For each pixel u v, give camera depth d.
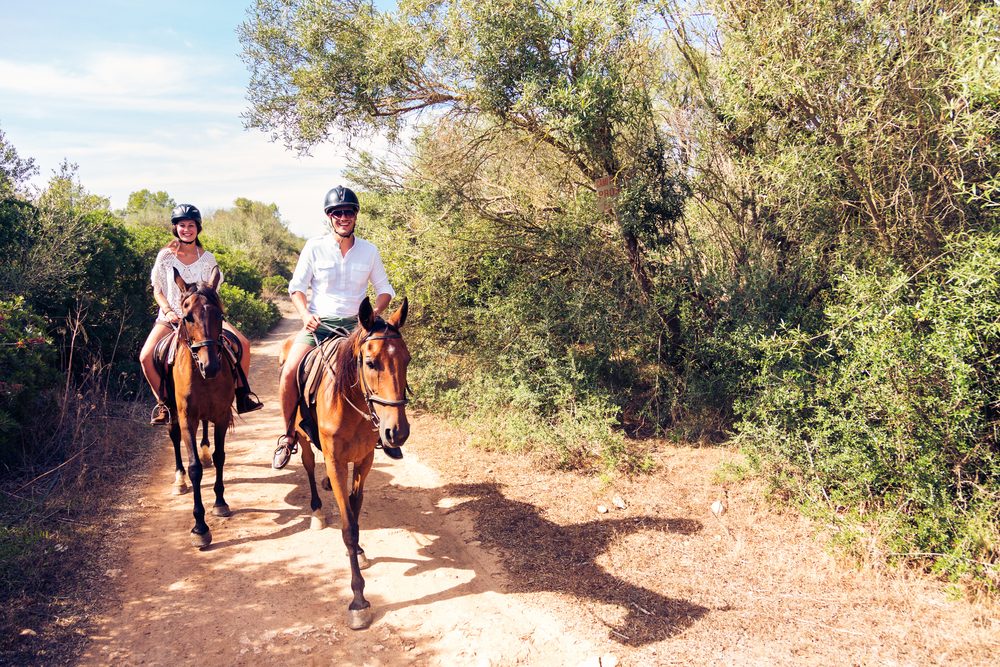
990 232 4.19
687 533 4.88
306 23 7.63
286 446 4.55
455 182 8.02
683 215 7.31
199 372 4.69
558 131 6.85
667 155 7.51
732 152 6.93
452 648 3.54
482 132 8.28
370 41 7.64
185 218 5.12
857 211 6.06
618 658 3.42
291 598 4.00
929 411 4.14
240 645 3.51
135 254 9.95
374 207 9.15
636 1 6.32
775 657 3.39
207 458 6.39
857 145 5.34
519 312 7.66
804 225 6.48
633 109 7.07
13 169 8.18
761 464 5.40
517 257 8.28
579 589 4.14
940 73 4.94
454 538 4.96
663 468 6.20
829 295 6.42
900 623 3.63
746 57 5.68
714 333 6.63
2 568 4.04
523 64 6.60
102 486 5.67
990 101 3.99
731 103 5.83
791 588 4.07
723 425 6.86
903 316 4.16
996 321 3.83
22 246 7.68
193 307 4.55
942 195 5.09
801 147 5.56
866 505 4.71
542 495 5.72
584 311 7.40
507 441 7.00
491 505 5.52
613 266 7.74
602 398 6.96
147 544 4.68
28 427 6.02
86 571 4.21
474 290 8.55
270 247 33.53
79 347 7.86
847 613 3.77
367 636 3.63
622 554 4.60
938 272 4.66
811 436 5.14
